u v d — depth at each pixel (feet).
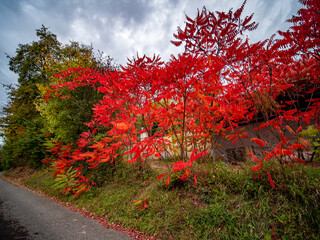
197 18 6.23
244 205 7.21
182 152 9.63
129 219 9.03
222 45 6.86
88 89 18.34
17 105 42.11
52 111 19.53
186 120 10.64
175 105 8.48
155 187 11.18
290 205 6.39
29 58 43.14
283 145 6.95
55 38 44.93
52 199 15.26
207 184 9.21
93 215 10.53
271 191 7.25
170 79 6.50
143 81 8.19
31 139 29.22
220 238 6.43
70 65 20.35
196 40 6.83
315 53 5.51
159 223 7.98
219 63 6.30
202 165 10.44
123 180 14.03
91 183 14.06
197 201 8.70
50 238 8.43
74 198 13.64
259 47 5.80
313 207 5.96
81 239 7.99
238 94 7.69
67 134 17.70
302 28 4.97
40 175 26.32
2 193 20.89
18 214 12.30
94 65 21.59
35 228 9.67
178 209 8.45
